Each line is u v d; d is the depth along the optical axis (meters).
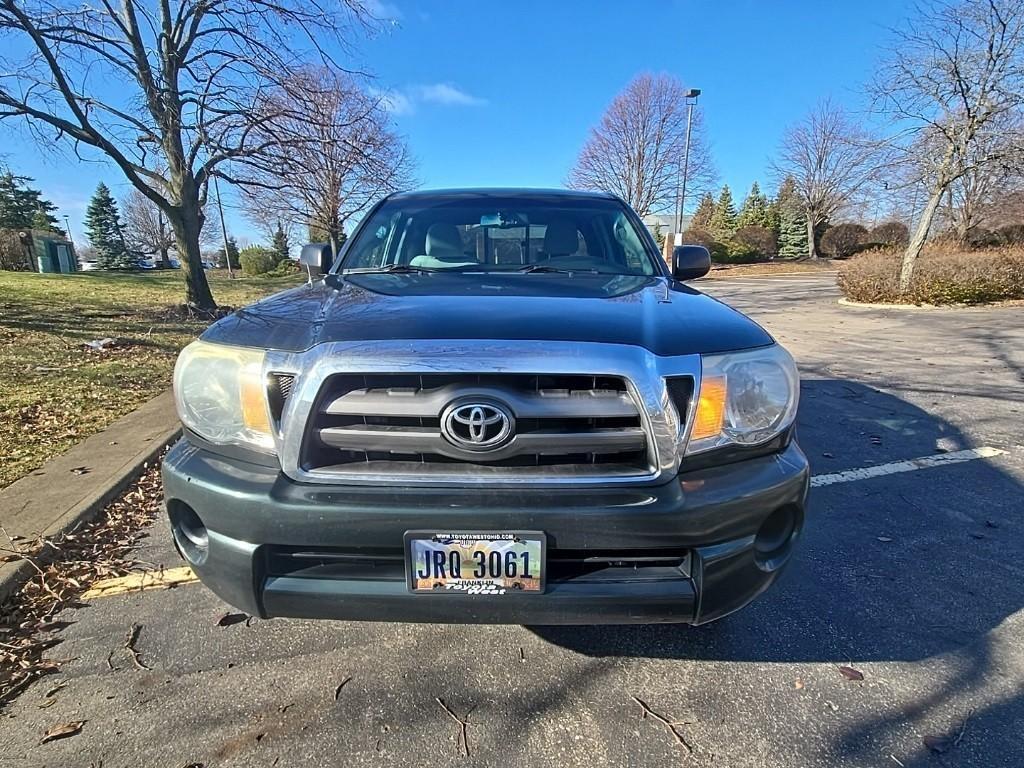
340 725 1.82
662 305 2.07
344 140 12.41
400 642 2.20
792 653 2.14
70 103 9.83
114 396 5.38
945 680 2.01
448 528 1.59
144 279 20.23
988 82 12.43
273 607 1.69
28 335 8.16
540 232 3.05
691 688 1.98
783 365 1.85
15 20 8.95
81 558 2.75
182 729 1.80
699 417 1.70
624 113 38.75
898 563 2.74
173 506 1.84
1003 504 3.36
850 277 14.67
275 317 1.94
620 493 1.63
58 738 1.76
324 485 1.64
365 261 2.97
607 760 1.70
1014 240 21.36
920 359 7.45
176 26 10.78
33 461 3.75
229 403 1.76
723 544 1.69
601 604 1.64
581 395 1.64
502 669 2.06
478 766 1.68
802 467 1.85
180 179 11.33
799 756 1.71
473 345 1.63
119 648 2.15
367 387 1.66
